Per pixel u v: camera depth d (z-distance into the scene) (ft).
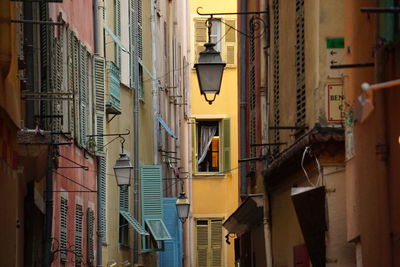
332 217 82.74
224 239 239.09
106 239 141.79
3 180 73.67
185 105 236.02
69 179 114.21
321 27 83.05
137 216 164.45
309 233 83.25
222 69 106.73
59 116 94.84
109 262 138.10
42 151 87.71
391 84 50.90
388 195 63.05
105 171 142.10
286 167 96.73
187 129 238.27
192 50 249.14
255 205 120.78
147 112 180.86
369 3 65.62
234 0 248.73
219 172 239.50
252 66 132.77
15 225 80.53
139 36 173.37
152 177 168.45
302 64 90.22
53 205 109.09
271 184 111.65
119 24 155.22
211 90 106.63
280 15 103.96
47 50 104.68
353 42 71.82
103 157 140.36
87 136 128.36
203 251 239.50
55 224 110.83
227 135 240.32
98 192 136.77
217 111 241.55
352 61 72.59
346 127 76.84
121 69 155.74
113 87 142.10
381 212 64.44
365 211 69.67
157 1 194.49
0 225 71.82
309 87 86.74
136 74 164.25
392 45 60.29
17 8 86.22
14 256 79.61
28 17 98.53
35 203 97.76
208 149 241.76
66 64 116.16
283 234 105.29
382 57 62.34
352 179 75.00
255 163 128.77
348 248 82.58
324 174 82.89
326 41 82.94
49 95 100.12
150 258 177.06
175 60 221.25
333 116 82.64
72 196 120.67
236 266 172.24
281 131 103.24
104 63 136.36
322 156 82.89
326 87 82.79
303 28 89.76
